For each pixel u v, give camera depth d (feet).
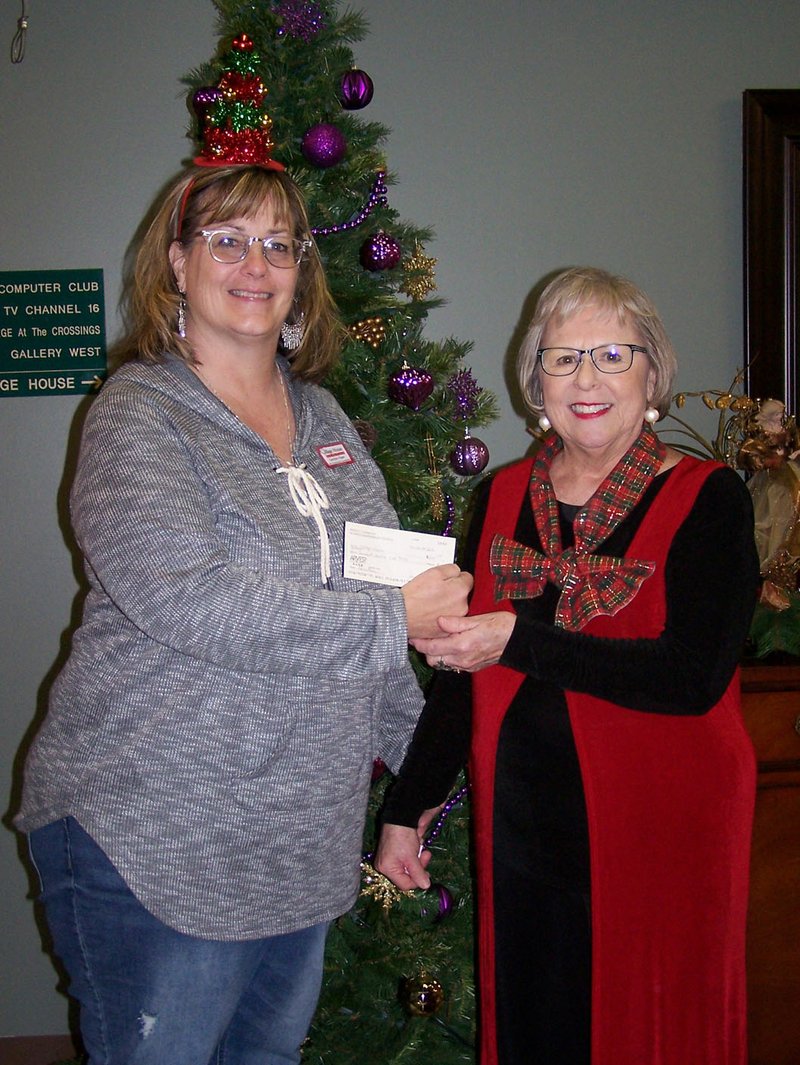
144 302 3.98
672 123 7.60
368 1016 5.87
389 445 5.78
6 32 7.17
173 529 3.39
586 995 4.00
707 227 7.66
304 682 3.65
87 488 3.55
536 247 7.63
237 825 3.54
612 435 4.04
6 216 7.27
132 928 3.49
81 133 7.26
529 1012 4.12
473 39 7.48
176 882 3.46
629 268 7.66
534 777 4.09
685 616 3.81
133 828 3.44
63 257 7.32
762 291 7.44
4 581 7.45
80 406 7.40
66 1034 7.52
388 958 5.61
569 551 4.07
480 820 4.26
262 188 3.87
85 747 3.55
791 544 6.07
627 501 4.02
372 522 4.20
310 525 3.88
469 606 4.37
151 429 3.59
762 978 6.03
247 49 4.36
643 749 3.92
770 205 7.39
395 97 7.49
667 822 3.90
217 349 4.01
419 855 4.83
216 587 3.37
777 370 7.48
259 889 3.63
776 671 5.90
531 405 4.41
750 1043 6.06
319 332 4.55
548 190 7.60
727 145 7.62
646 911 3.91
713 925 3.92
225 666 3.43
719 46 7.56
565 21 7.50
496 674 4.24
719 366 7.71
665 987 3.93
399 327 5.89
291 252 4.03
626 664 3.79
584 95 7.55
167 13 7.24
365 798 4.11
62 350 7.36
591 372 3.97
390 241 5.55
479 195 7.57
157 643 3.55
